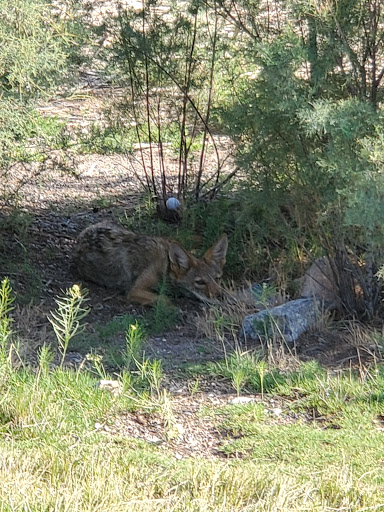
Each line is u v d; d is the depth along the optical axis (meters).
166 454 5.51
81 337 7.45
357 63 7.22
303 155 7.35
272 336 7.48
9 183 10.78
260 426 5.89
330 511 4.73
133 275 9.05
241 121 7.61
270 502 4.68
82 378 6.12
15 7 7.01
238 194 8.82
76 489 4.66
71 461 5.04
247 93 7.84
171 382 6.61
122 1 12.77
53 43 7.49
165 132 11.32
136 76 10.02
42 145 10.41
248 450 5.62
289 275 8.91
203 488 4.85
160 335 7.86
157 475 5.04
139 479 4.97
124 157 11.97
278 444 5.65
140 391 6.33
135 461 5.22
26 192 10.74
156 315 8.01
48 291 8.67
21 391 5.72
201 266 8.91
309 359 7.06
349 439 5.68
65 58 7.91
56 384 5.96
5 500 4.43
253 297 8.42
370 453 5.51
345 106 6.64
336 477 5.06
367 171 6.41
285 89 6.81
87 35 8.98
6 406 5.63
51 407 5.67
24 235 9.30
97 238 9.14
